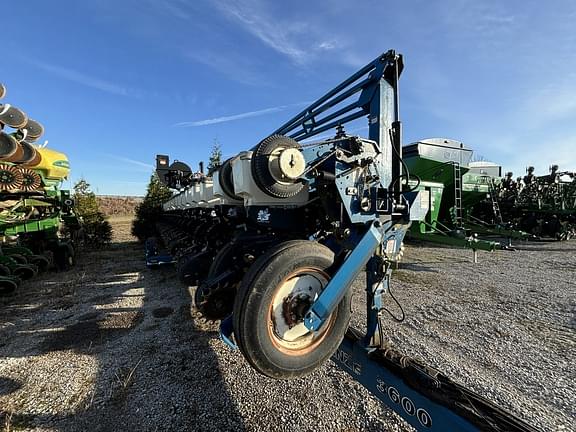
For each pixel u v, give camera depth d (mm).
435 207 8539
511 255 9414
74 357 3342
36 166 6934
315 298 1850
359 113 2680
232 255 2990
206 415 2451
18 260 6570
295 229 2686
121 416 2443
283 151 1756
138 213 13484
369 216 2072
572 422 2328
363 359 2088
